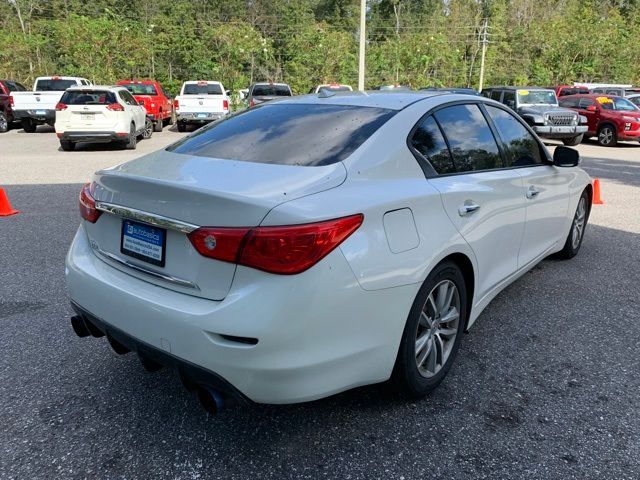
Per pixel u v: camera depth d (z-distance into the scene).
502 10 63.56
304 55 32.12
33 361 3.29
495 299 4.34
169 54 39.16
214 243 2.14
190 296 2.28
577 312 4.09
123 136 14.05
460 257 2.98
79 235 2.99
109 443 2.55
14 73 30.16
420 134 2.93
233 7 68.44
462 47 49.12
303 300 2.11
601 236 6.33
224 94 20.88
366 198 2.38
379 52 37.19
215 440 2.58
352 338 2.30
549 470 2.38
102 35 27.80
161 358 2.34
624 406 2.87
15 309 4.04
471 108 3.47
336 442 2.56
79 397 2.92
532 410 2.83
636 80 42.81
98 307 2.58
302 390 2.21
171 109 24.53
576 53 40.31
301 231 2.09
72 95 13.82
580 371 3.23
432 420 2.73
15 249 5.50
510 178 3.52
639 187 9.89
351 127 2.83
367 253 2.29
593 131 18.50
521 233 3.77
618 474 2.36
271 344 2.10
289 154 2.67
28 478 2.31
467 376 3.16
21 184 9.14
